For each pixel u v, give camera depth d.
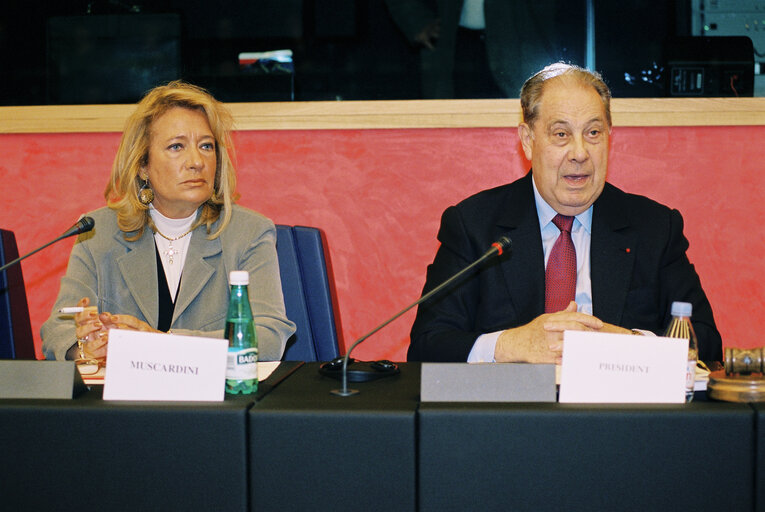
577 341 1.13
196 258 1.92
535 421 1.05
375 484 1.07
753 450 1.03
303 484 1.08
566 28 2.85
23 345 2.20
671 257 1.85
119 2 2.91
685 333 1.36
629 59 2.79
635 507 1.04
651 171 2.55
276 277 1.89
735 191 2.52
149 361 1.16
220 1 2.95
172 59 2.88
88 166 2.68
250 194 2.67
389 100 2.85
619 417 1.04
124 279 1.93
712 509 1.04
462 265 1.84
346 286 2.66
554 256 1.84
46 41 2.91
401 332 2.65
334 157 2.65
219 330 1.87
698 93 2.69
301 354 2.05
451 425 1.05
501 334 1.58
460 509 1.06
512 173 2.59
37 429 1.09
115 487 1.09
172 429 1.08
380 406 1.10
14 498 1.10
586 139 1.75
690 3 2.72
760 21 2.68
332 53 3.01
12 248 2.20
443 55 2.97
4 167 2.69
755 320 2.53
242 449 1.08
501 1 2.90
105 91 2.88
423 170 2.62
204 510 1.08
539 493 1.05
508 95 2.94
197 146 1.89
